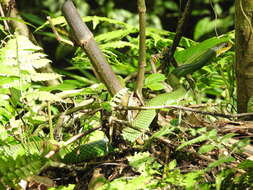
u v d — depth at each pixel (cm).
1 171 244
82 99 334
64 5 275
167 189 251
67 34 277
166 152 270
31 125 301
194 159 268
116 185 248
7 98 302
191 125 287
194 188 240
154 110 289
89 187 258
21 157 249
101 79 283
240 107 311
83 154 282
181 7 336
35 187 269
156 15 1081
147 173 258
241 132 280
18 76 288
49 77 287
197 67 330
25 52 289
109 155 280
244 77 304
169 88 327
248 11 296
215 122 289
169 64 353
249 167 249
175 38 335
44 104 311
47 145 273
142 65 285
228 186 248
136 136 279
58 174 278
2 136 289
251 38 297
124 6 1078
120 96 277
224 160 243
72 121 307
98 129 282
